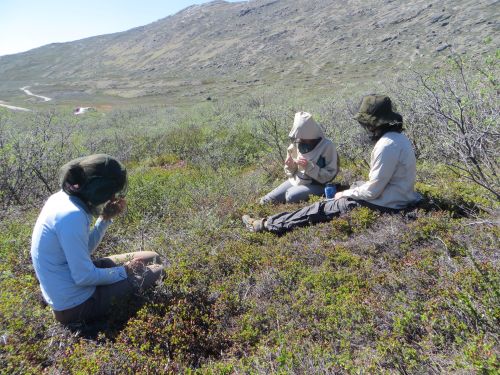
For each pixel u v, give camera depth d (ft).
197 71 366.02
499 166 15.43
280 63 313.12
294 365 8.44
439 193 15.79
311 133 17.61
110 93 296.71
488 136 14.93
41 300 12.05
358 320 9.68
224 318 10.85
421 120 20.72
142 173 29.89
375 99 14.51
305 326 9.99
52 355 9.67
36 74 554.46
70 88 361.30
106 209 11.34
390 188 14.87
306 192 18.30
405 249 12.76
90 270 10.57
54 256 10.55
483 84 15.76
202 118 70.03
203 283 12.35
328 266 12.56
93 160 10.67
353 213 14.90
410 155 14.56
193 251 14.46
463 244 12.09
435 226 13.21
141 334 9.94
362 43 290.97
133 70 447.01
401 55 233.96
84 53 628.69
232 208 19.01
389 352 8.48
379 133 14.73
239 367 8.89
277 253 13.78
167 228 17.85
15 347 9.40
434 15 277.64
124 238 16.81
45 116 37.99
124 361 9.00
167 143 43.47
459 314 9.02
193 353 9.78
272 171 25.98
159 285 11.48
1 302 10.73
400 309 9.62
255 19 491.31
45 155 25.91
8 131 26.91
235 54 384.06
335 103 39.32
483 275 9.61
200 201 21.01
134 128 67.97
